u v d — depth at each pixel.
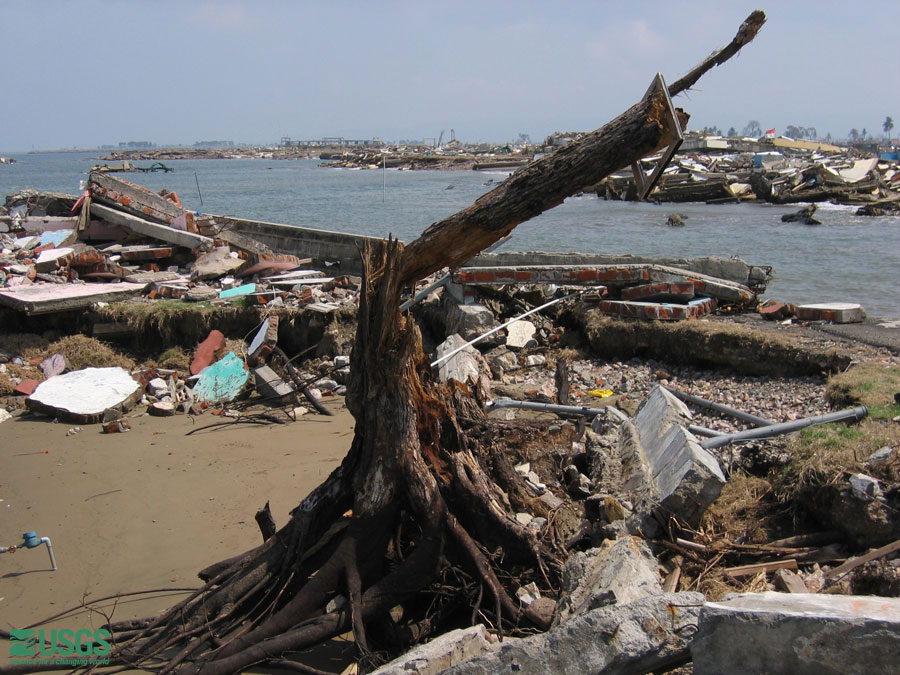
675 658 3.94
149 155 199.12
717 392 9.50
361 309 5.79
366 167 109.69
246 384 11.48
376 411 5.79
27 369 12.23
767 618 3.55
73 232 17.52
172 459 9.24
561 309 12.81
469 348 10.93
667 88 4.85
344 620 5.35
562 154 5.14
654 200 45.00
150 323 13.12
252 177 82.44
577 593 5.05
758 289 12.58
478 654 4.60
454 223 5.46
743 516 6.54
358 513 5.75
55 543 7.33
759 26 4.62
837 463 6.21
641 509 6.14
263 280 15.32
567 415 8.91
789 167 52.31
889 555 5.38
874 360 8.90
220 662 5.09
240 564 5.83
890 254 22.42
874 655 3.35
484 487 6.04
